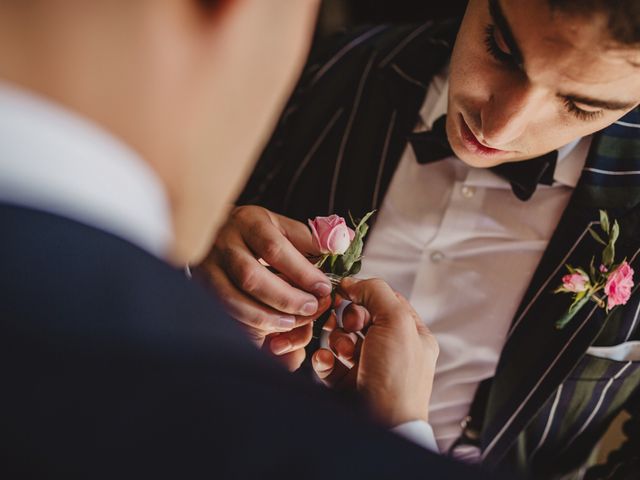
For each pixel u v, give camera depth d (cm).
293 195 82
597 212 72
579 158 74
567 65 56
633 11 52
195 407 18
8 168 18
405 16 106
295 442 19
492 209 77
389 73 81
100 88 20
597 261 71
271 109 26
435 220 78
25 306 18
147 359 18
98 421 17
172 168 22
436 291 78
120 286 19
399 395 51
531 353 72
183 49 21
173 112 22
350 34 88
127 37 20
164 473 17
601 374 74
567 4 53
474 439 77
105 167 20
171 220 24
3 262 18
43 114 19
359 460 19
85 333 18
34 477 16
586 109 59
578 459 78
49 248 18
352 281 57
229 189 26
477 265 77
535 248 76
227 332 20
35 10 19
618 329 73
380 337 53
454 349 77
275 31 23
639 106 74
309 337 60
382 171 79
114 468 17
